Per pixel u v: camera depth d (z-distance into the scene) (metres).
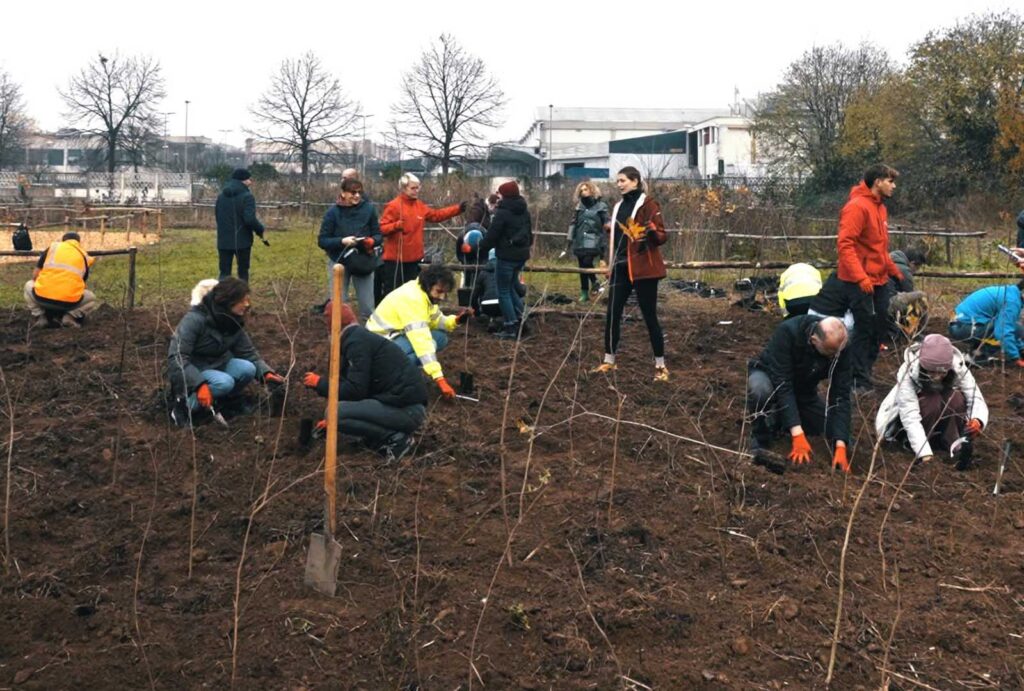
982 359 9.14
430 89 45.97
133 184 41.31
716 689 4.07
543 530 5.32
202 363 6.93
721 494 5.82
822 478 6.11
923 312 7.65
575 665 4.19
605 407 7.43
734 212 17.92
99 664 4.12
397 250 9.73
